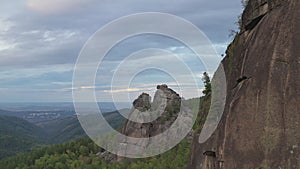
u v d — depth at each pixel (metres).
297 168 15.05
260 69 17.81
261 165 16.39
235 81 21.27
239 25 25.09
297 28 16.69
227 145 18.70
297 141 15.40
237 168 17.67
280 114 16.25
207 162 22.14
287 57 16.62
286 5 17.97
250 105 17.81
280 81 16.59
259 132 16.91
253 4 21.17
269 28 18.50
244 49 21.03
